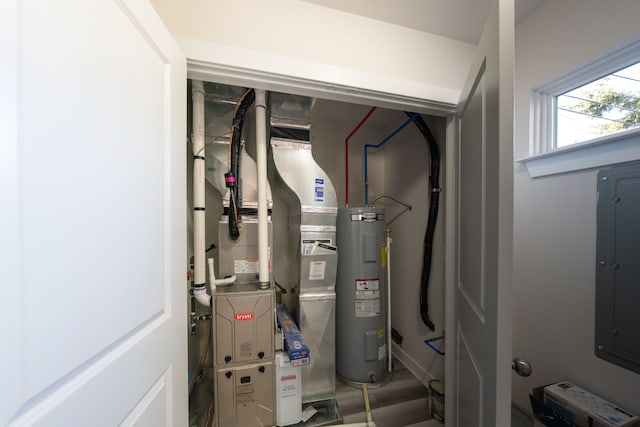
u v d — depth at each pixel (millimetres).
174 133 775
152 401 642
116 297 513
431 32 1297
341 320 1979
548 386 1191
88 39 451
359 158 2611
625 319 1023
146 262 623
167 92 740
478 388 804
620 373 1043
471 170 923
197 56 947
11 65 324
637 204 989
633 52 1037
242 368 1330
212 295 1318
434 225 1831
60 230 394
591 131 1221
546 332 1317
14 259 326
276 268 2156
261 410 1348
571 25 1191
